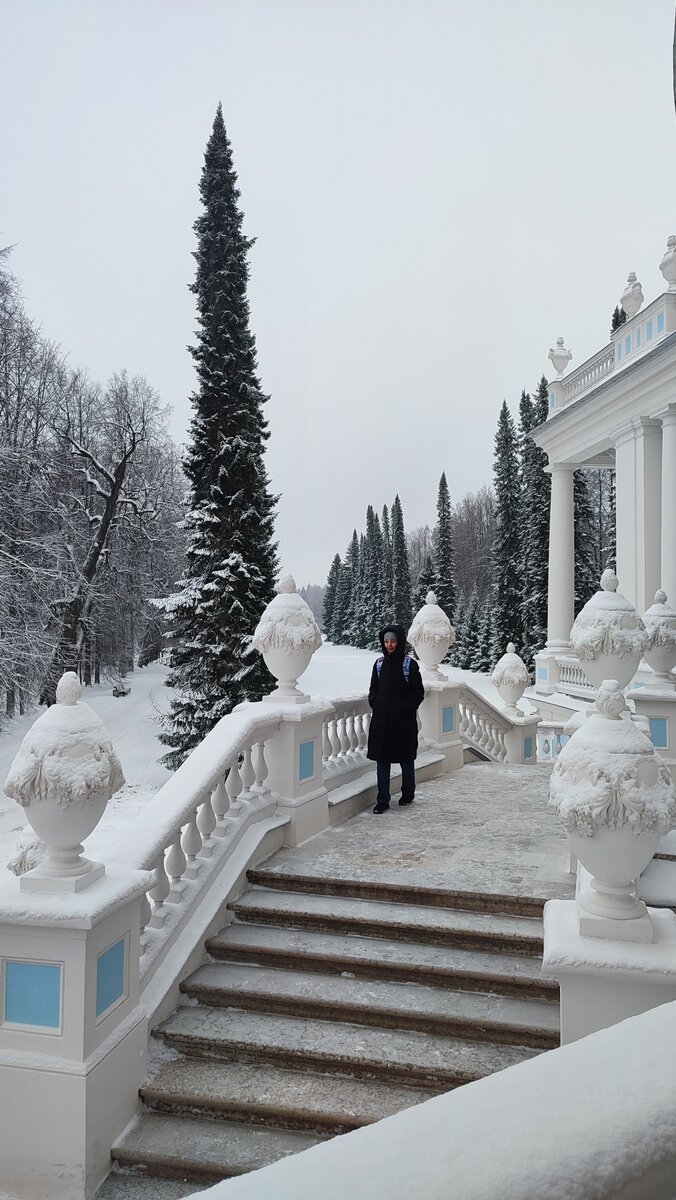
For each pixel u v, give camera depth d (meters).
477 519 98.44
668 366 18.70
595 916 4.08
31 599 29.72
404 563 82.56
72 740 4.30
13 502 30.58
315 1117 4.37
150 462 42.06
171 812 5.85
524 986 5.25
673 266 19.66
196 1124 4.50
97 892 4.32
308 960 5.70
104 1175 4.23
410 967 5.49
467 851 7.44
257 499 27.33
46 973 4.18
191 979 5.54
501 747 14.41
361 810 9.20
